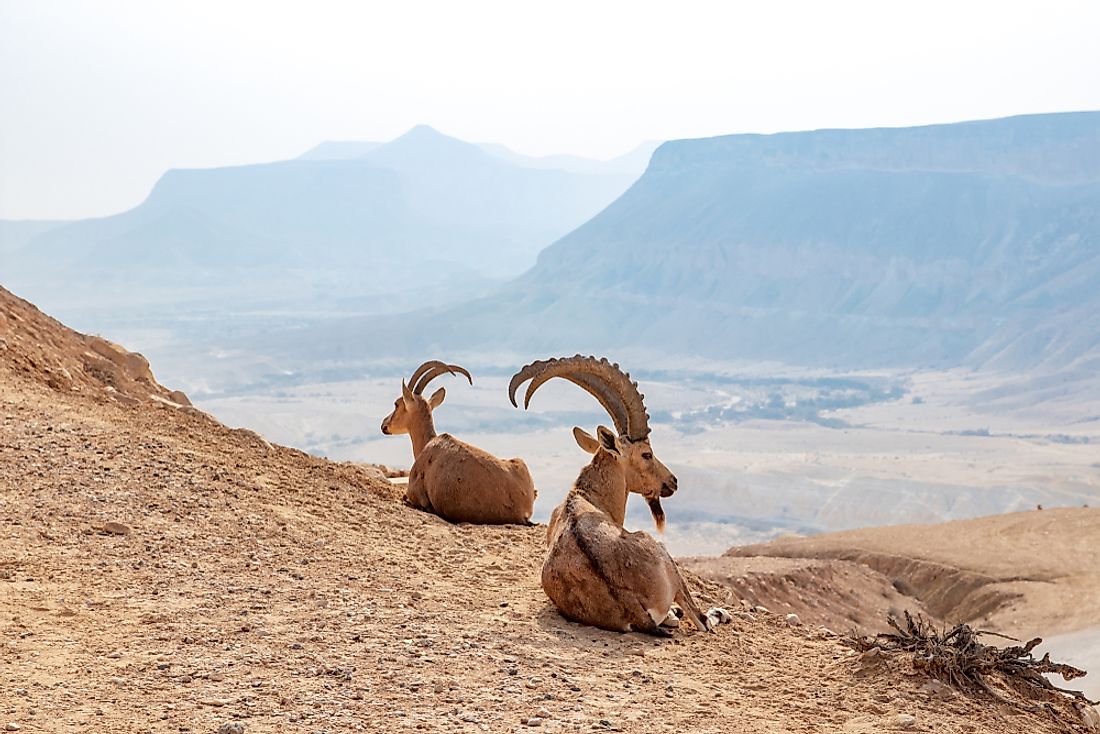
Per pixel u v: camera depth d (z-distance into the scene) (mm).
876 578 43281
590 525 9727
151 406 17578
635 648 8945
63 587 8992
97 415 15672
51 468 12586
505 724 6801
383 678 7473
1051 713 8500
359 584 9938
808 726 7473
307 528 11977
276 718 6617
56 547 10062
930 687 8484
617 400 10852
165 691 6953
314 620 8672
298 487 13867
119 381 19203
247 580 9688
